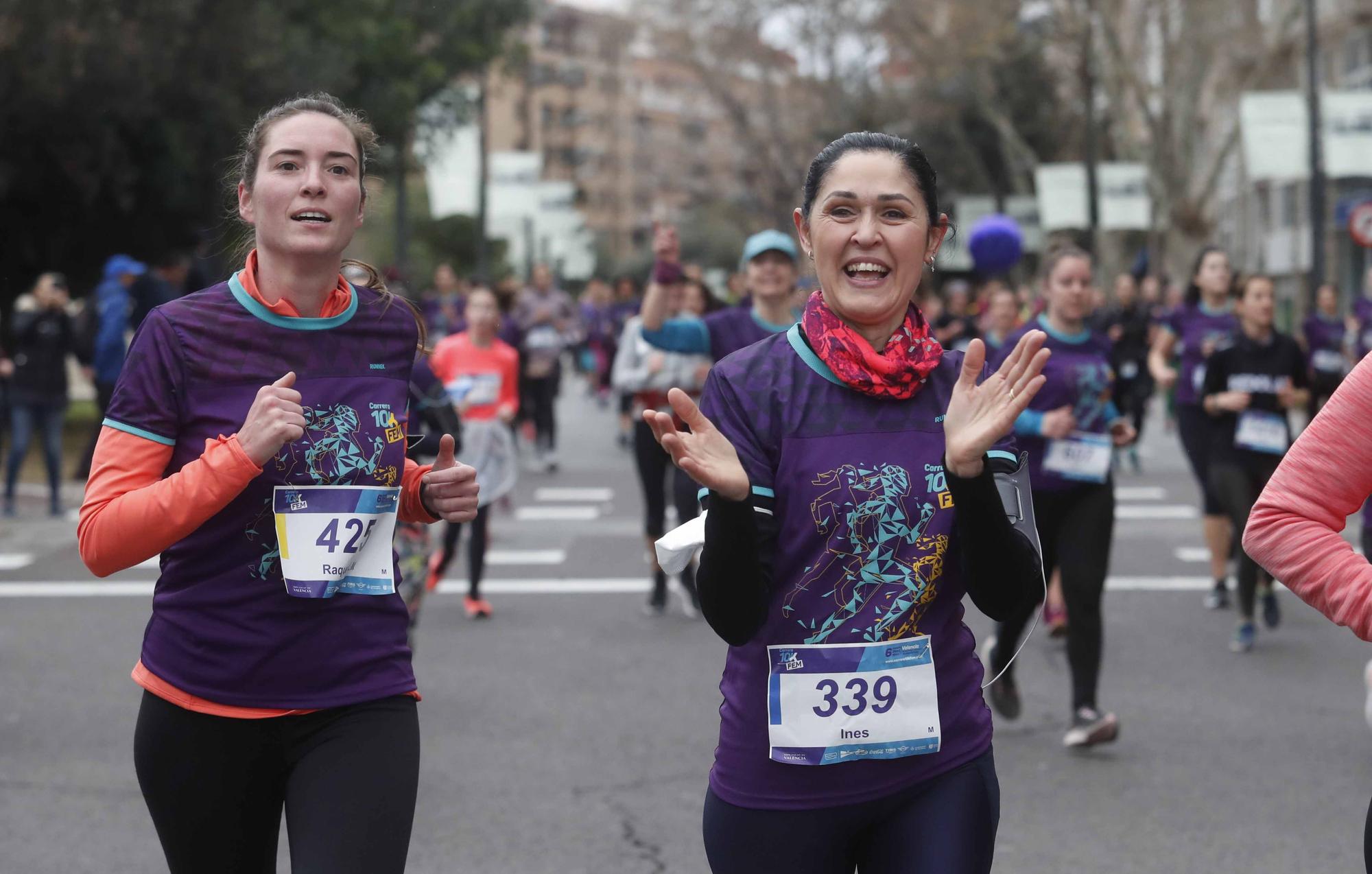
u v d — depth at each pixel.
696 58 42.84
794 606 2.75
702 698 7.09
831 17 39.41
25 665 7.81
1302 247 37.28
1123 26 31.36
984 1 32.75
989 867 2.81
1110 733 6.11
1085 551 6.14
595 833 5.12
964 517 2.65
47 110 18.47
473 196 30.59
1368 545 6.54
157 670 2.95
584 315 32.19
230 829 3.01
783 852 2.77
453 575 10.63
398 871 2.88
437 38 28.19
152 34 18.80
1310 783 5.71
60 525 12.67
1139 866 4.79
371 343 3.07
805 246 2.89
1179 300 22.48
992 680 2.89
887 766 2.76
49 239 22.59
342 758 2.91
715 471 2.59
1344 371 13.37
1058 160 44.62
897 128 43.41
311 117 3.05
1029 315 16.08
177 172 20.53
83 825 5.21
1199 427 9.40
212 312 2.97
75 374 35.91
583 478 16.42
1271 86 36.00
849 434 2.75
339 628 2.95
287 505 2.94
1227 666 7.78
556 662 7.88
